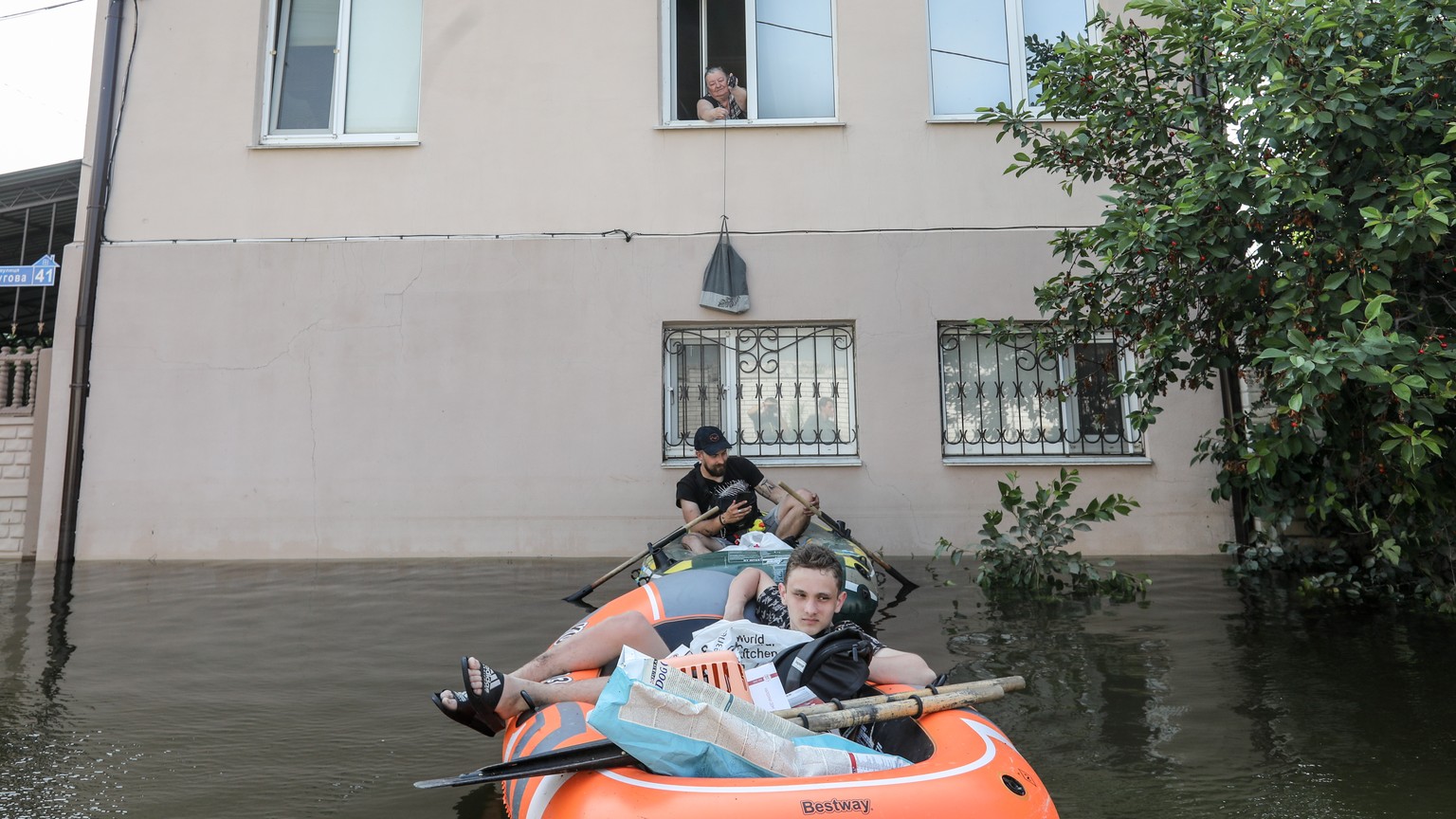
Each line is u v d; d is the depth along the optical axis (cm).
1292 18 406
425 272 765
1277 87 394
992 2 806
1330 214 405
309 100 813
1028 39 802
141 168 780
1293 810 254
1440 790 267
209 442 748
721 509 596
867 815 196
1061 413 754
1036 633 467
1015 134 567
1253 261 475
